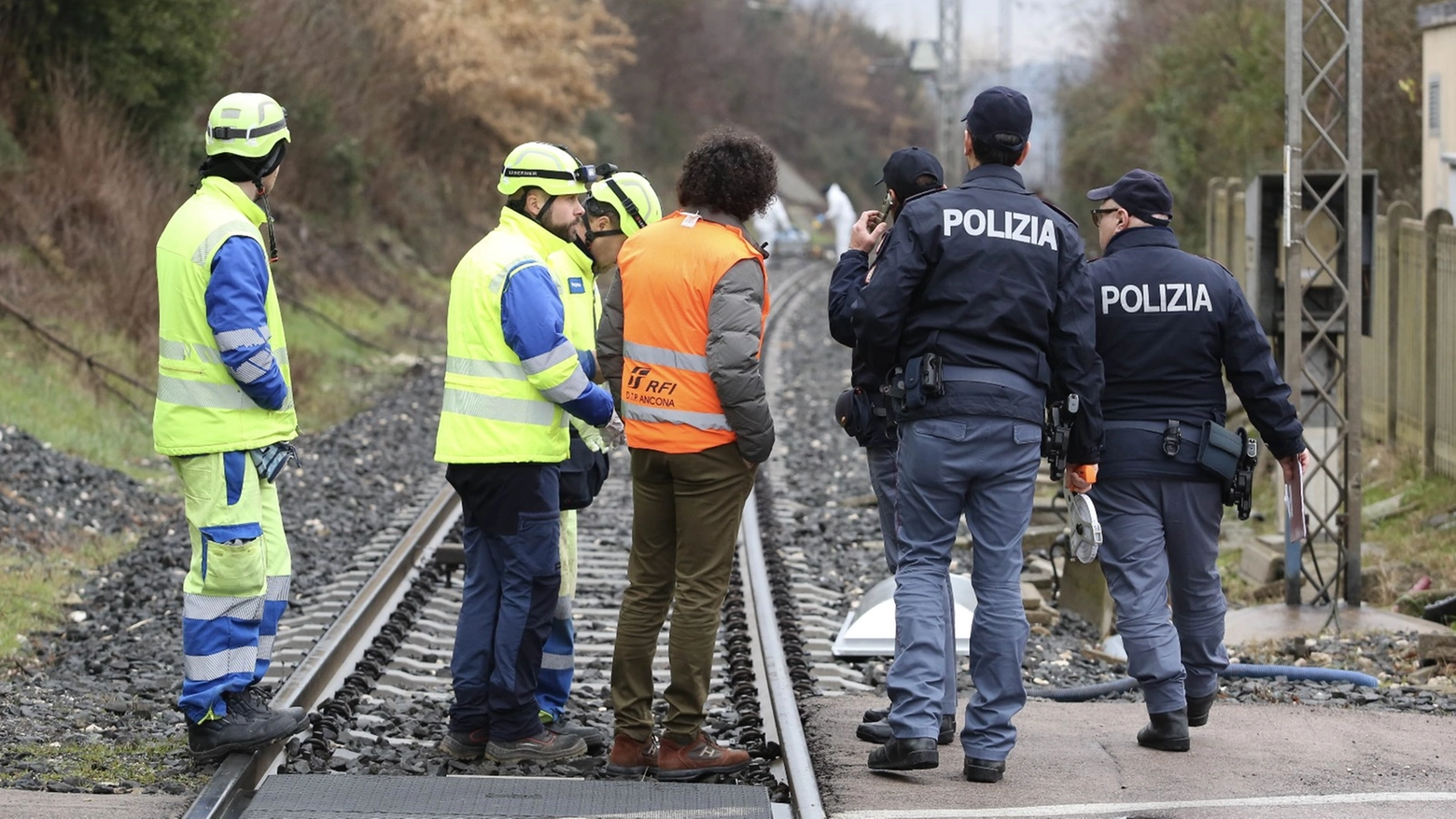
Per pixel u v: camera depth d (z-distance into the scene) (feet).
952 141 314.55
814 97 458.09
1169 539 35.12
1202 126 162.30
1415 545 59.98
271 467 31.55
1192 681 35.81
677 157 319.27
